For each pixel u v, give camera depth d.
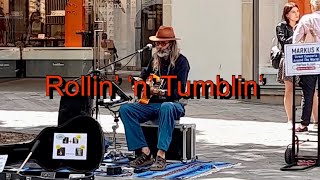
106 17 18.23
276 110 12.74
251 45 14.17
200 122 11.12
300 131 9.49
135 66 11.95
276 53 10.23
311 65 7.06
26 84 18.22
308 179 6.68
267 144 8.90
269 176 6.82
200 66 14.65
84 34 18.91
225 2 14.42
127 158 7.60
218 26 14.50
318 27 9.03
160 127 7.05
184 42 14.76
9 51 19.98
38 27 19.94
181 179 6.61
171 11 14.82
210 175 6.87
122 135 9.49
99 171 6.96
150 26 17.27
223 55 14.47
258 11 14.10
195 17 14.65
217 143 8.98
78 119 6.02
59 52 19.28
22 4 20.20
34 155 6.07
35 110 12.78
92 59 18.62
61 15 19.52
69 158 5.99
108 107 7.57
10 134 9.30
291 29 9.99
